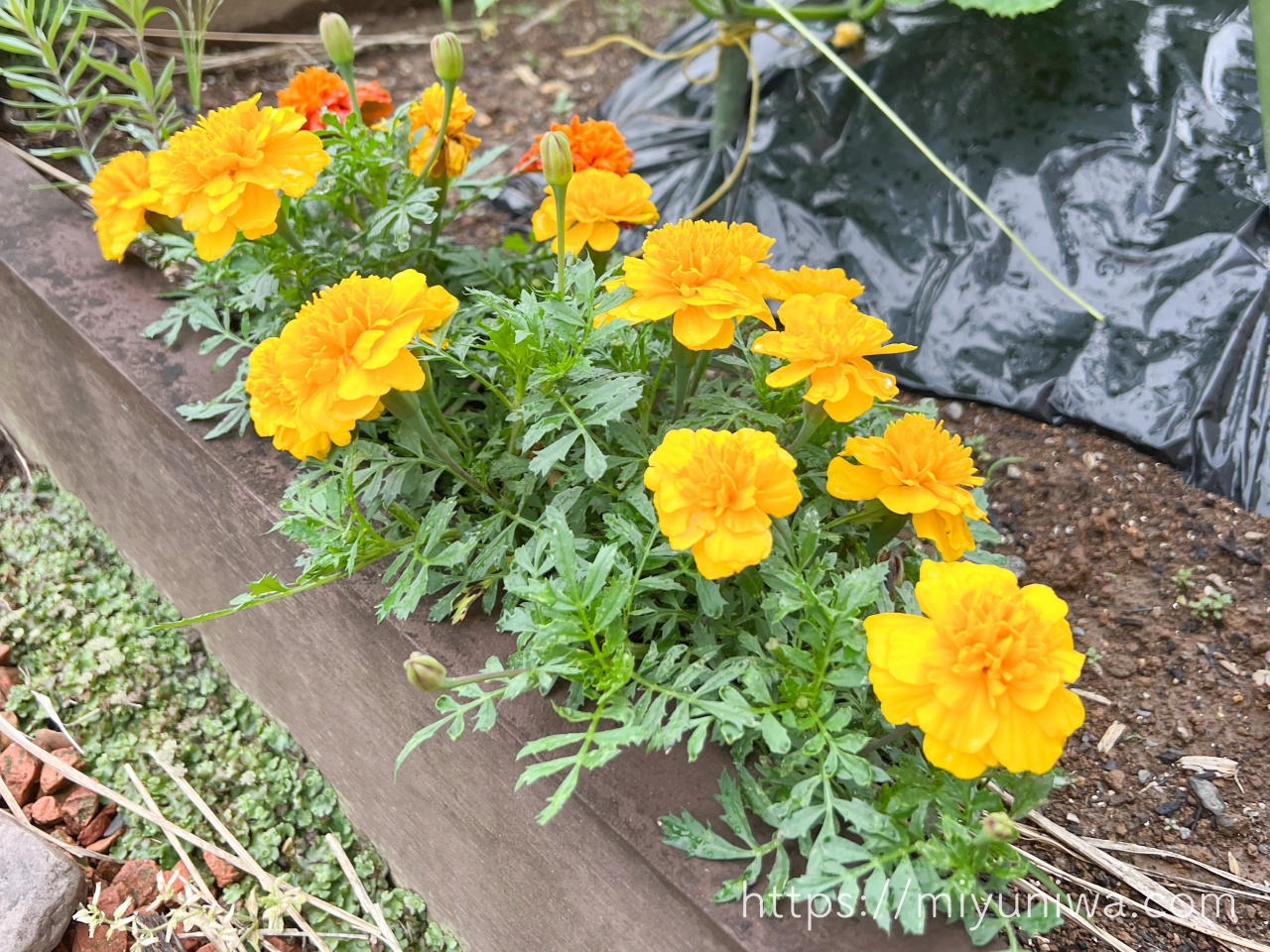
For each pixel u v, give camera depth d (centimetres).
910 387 47
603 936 29
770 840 25
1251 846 33
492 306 29
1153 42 48
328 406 25
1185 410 42
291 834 40
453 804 33
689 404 32
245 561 37
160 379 37
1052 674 21
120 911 36
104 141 51
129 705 42
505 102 66
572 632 24
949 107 51
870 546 29
